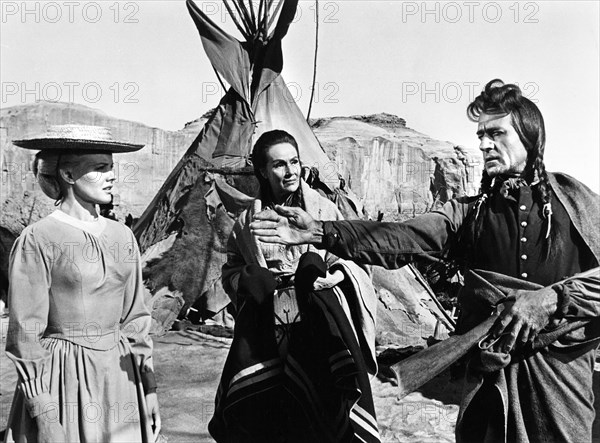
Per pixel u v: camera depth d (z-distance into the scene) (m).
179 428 6.54
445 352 6.38
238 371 5.61
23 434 5.22
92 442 5.23
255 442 5.69
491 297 5.92
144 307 5.55
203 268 7.19
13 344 5.18
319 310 5.62
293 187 5.82
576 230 5.93
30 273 5.23
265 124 7.32
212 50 7.38
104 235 5.43
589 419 5.83
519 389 5.81
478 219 5.95
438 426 6.49
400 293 7.25
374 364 5.82
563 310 5.76
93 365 5.27
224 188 7.24
